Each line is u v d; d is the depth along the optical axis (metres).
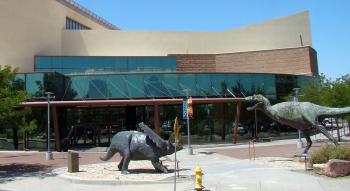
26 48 49.41
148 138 18.64
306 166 18.27
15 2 48.47
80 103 37.16
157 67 52.88
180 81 41.47
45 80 38.16
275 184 14.36
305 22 61.75
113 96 40.56
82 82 40.75
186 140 40.62
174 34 60.91
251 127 43.62
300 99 43.03
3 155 33.38
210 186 14.57
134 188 15.18
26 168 23.48
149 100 37.91
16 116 22.97
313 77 51.34
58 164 25.48
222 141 41.66
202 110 41.41
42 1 52.62
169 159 25.91
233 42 62.53
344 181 14.48
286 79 47.81
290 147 32.97
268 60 55.44
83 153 34.84
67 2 60.50
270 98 45.72
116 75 40.97
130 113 42.19
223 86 42.66
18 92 23.58
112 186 16.06
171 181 16.06
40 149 38.59
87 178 17.45
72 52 56.97
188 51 61.12
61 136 40.38
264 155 26.25
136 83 40.94
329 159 16.94
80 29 63.53
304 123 20.84
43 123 38.69
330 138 20.14
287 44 62.12
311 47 55.59
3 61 46.59
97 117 42.28
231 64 56.38
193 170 19.44
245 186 14.25
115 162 25.75
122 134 19.08
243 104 43.41
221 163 22.27
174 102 38.16
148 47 59.72
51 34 53.97
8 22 47.50
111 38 58.59
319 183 14.19
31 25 50.47
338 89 37.78
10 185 17.22
